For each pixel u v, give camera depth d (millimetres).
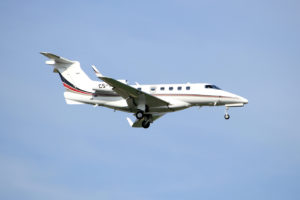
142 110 93312
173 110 96062
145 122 99000
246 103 93688
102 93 98688
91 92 100125
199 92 94688
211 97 94188
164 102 92875
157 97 91688
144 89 97250
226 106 95125
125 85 85375
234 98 93750
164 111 96062
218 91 94625
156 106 94875
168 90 96188
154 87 97062
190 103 95500
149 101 92562
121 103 97125
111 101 98250
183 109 97312
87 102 100562
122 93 89812
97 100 99438
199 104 95750
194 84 96000
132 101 92938
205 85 95438
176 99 95438
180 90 95688
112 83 85250
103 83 98250
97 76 84312
